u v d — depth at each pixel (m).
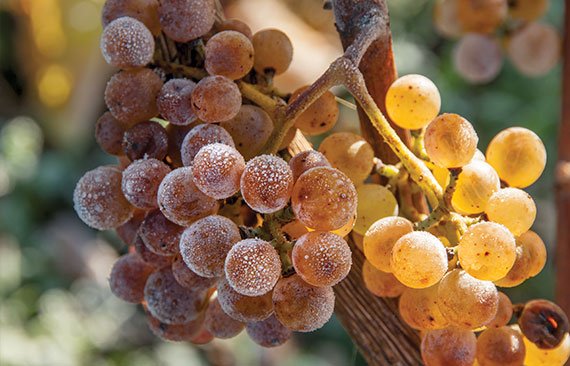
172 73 0.36
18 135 1.52
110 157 1.50
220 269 0.31
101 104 1.44
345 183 0.31
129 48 0.34
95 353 1.31
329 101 0.35
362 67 0.36
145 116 0.35
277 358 1.28
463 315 0.32
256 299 0.32
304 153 0.32
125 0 0.35
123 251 1.37
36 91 1.44
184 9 0.35
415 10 1.42
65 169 1.51
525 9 0.50
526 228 0.33
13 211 1.46
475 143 0.32
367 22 0.35
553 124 1.28
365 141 0.35
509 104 1.36
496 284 0.34
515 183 0.35
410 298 0.34
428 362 0.34
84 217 0.35
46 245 1.43
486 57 0.51
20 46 1.46
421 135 0.35
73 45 1.31
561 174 0.46
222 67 0.34
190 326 0.36
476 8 0.50
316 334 1.33
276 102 0.35
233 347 1.29
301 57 0.82
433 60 1.40
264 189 0.30
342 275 0.31
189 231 0.32
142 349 1.34
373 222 0.35
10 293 1.36
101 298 1.38
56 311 1.33
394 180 0.36
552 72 1.32
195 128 0.33
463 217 0.33
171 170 0.35
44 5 1.29
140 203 0.33
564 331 0.35
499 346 0.34
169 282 0.35
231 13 0.85
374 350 0.37
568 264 0.45
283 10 0.88
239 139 0.34
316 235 0.31
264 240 0.32
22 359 1.25
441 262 0.31
